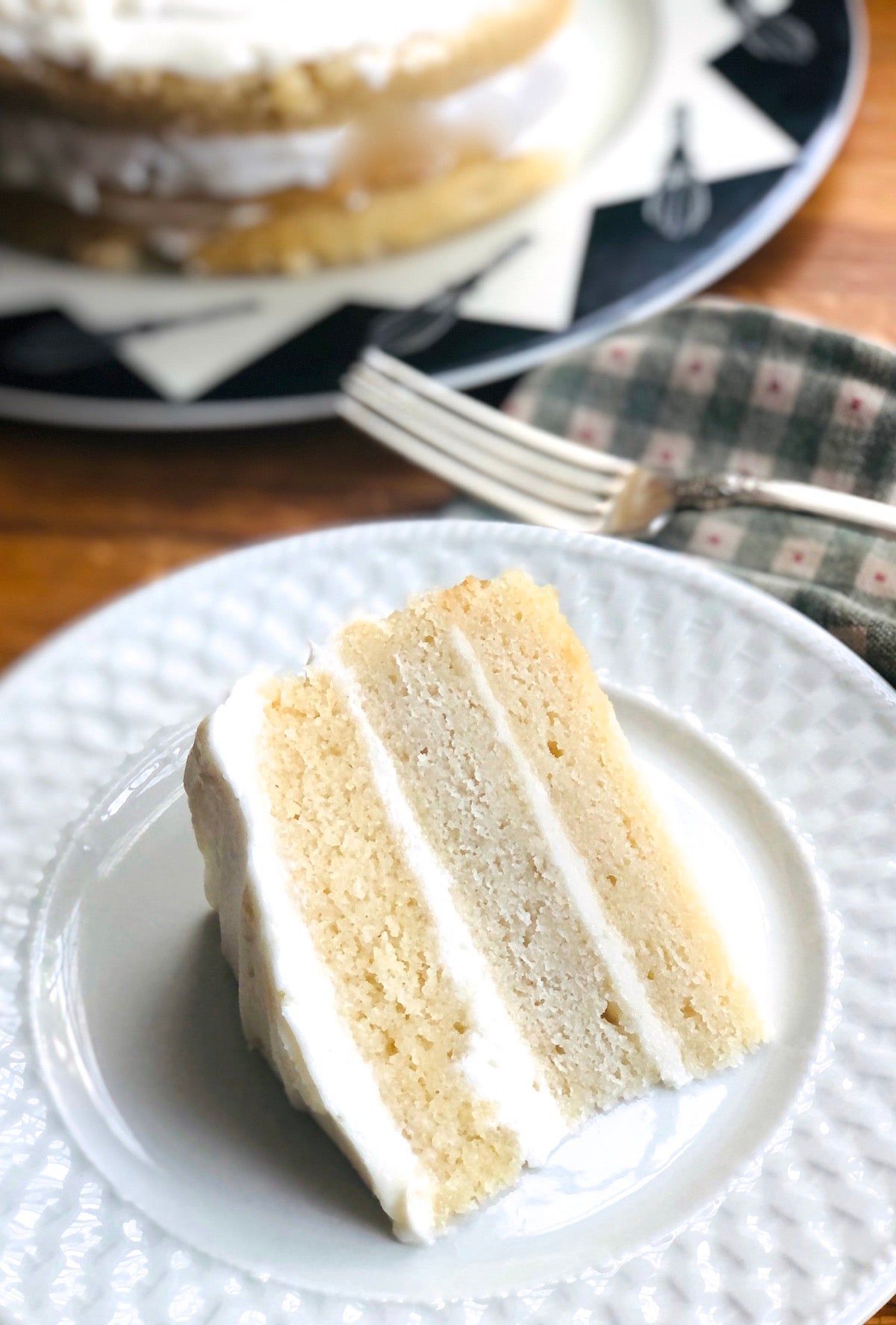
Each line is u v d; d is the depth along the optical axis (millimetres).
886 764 384
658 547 454
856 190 583
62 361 547
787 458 470
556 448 479
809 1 636
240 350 546
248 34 538
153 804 406
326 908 366
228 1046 367
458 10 551
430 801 378
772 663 406
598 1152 348
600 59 644
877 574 428
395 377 514
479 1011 361
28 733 416
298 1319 321
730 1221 325
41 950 381
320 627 434
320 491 532
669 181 576
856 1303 308
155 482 540
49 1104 355
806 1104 340
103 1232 335
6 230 599
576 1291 321
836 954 361
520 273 556
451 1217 339
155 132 549
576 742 379
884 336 527
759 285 550
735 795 393
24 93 549
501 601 382
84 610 504
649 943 365
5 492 541
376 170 566
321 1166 345
